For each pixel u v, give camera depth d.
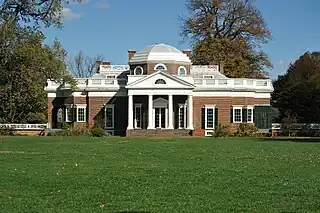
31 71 75.94
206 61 101.81
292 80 103.44
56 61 78.44
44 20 57.41
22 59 74.00
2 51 66.12
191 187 21.70
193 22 103.81
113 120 85.94
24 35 66.50
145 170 27.80
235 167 29.25
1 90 77.69
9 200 18.81
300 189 21.09
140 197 19.39
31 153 39.44
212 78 86.31
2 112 87.62
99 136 74.94
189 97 82.88
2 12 56.78
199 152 41.06
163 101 83.62
